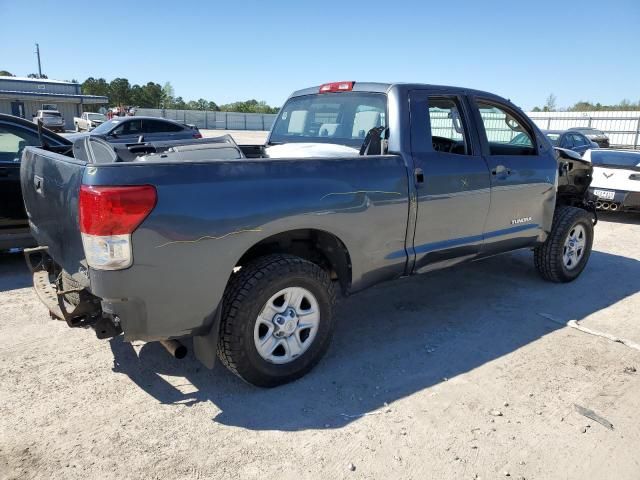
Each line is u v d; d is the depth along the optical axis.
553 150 5.17
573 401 3.20
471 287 5.31
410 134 3.83
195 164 2.74
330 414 3.01
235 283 3.04
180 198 2.66
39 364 3.52
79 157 4.20
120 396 3.15
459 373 3.52
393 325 4.31
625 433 2.90
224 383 3.33
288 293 3.20
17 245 5.62
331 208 3.25
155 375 3.41
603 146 26.64
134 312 2.68
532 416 3.03
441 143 4.36
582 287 5.43
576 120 33.09
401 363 3.65
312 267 3.25
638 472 2.59
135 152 3.70
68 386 3.25
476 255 4.46
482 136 4.40
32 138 5.87
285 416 2.98
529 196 4.79
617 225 9.22
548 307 4.80
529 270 5.97
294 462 2.60
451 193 4.02
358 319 4.43
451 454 2.68
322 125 4.57
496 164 4.43
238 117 64.12
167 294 2.72
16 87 55.91
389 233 3.66
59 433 2.78
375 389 3.29
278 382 3.27
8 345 3.79
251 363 3.09
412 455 2.67
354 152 4.04
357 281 3.60
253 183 2.93
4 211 5.54
